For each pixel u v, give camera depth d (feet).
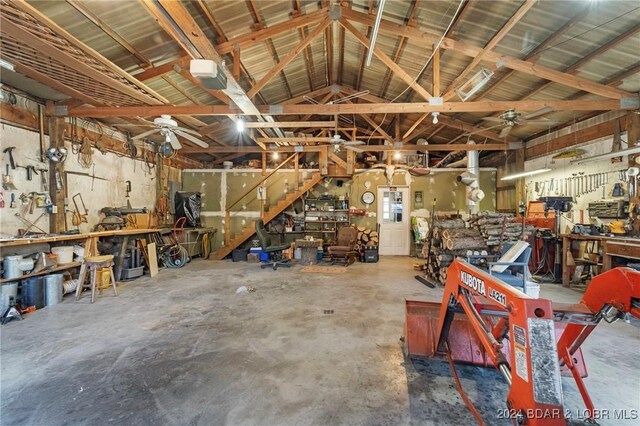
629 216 14.89
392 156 29.04
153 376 7.52
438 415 6.11
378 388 7.03
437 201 29.09
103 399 6.59
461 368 7.92
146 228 21.22
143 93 13.05
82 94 13.12
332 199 28.58
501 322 6.98
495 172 28.58
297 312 12.29
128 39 11.80
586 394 5.90
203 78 9.91
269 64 17.57
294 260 25.12
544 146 21.49
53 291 13.12
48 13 9.67
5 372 7.64
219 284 16.99
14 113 13.37
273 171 27.50
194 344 9.32
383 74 19.53
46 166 14.93
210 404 6.45
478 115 20.97
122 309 12.58
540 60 13.28
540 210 21.42
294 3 13.09
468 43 13.58
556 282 17.58
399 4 12.50
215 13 12.09
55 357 8.45
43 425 5.80
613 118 16.07
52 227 15.12
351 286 16.66
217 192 29.60
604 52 11.89
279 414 6.13
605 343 9.39
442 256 16.79
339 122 29.04
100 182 18.63
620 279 4.82
